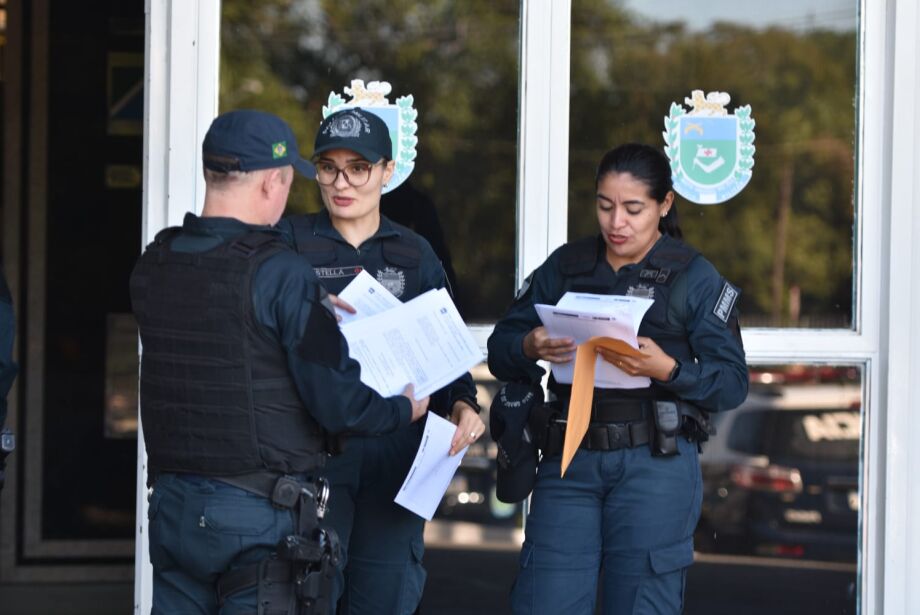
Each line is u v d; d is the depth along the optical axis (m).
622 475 10.88
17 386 18.20
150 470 9.55
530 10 13.59
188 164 13.15
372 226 11.51
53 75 18.33
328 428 9.17
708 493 13.75
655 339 10.97
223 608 9.16
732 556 13.73
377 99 13.55
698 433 11.01
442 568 13.59
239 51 13.29
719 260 13.88
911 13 13.70
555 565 10.98
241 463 9.05
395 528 11.52
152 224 13.14
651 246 11.24
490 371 11.87
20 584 18.08
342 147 10.95
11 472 18.11
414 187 13.59
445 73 13.61
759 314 13.88
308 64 13.43
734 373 10.90
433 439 10.66
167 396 9.22
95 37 18.39
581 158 13.71
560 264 11.46
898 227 13.73
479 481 13.63
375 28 13.52
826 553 13.77
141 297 9.36
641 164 10.83
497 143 13.65
